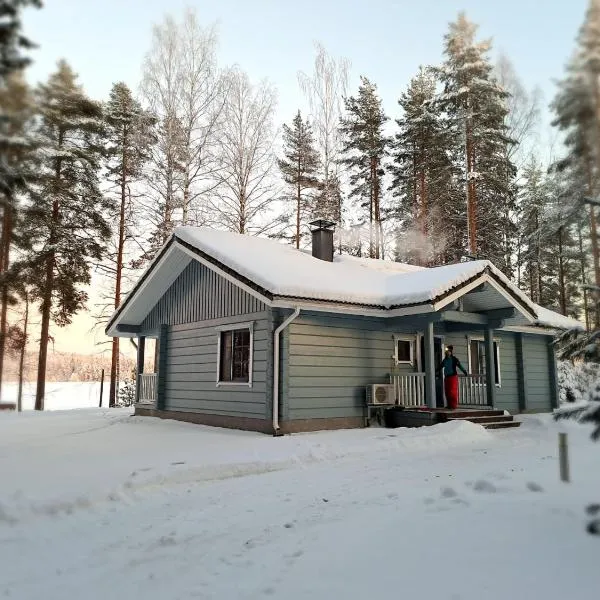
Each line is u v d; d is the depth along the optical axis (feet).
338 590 10.42
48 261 71.31
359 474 23.77
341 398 40.37
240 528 15.94
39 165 68.23
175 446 31.71
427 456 28.68
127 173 78.13
